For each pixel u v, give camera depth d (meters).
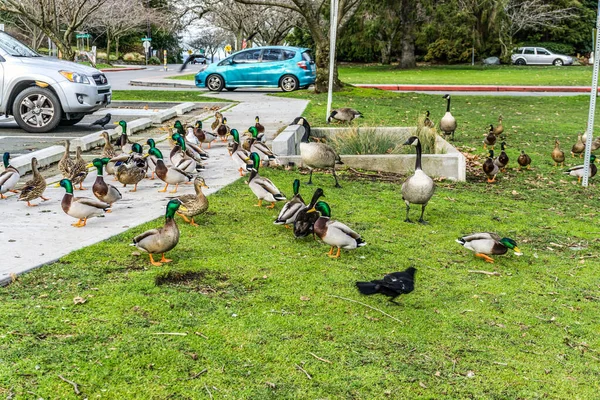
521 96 27.58
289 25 49.41
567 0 60.09
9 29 53.19
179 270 6.19
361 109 20.39
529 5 56.72
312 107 20.58
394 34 55.38
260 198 8.45
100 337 4.83
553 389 4.63
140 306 5.35
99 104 15.87
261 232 7.57
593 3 63.56
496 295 6.21
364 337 5.17
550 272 6.96
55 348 4.63
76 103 15.22
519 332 5.48
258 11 45.50
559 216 9.31
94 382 4.30
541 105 23.86
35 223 7.48
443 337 5.29
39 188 8.26
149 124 16.67
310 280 6.18
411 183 8.18
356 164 11.59
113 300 5.42
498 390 4.57
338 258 6.87
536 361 5.02
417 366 4.80
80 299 5.36
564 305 6.09
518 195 10.56
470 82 36.06
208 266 6.35
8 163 9.78
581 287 6.57
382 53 56.88
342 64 59.44
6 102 15.22
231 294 5.75
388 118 18.45
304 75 28.67
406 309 5.75
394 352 4.98
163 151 12.52
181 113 19.41
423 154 12.06
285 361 4.73
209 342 4.90
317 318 5.42
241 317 5.34
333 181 10.55
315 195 7.23
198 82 28.97
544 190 11.06
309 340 5.05
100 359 4.55
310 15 24.92
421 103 23.11
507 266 7.05
